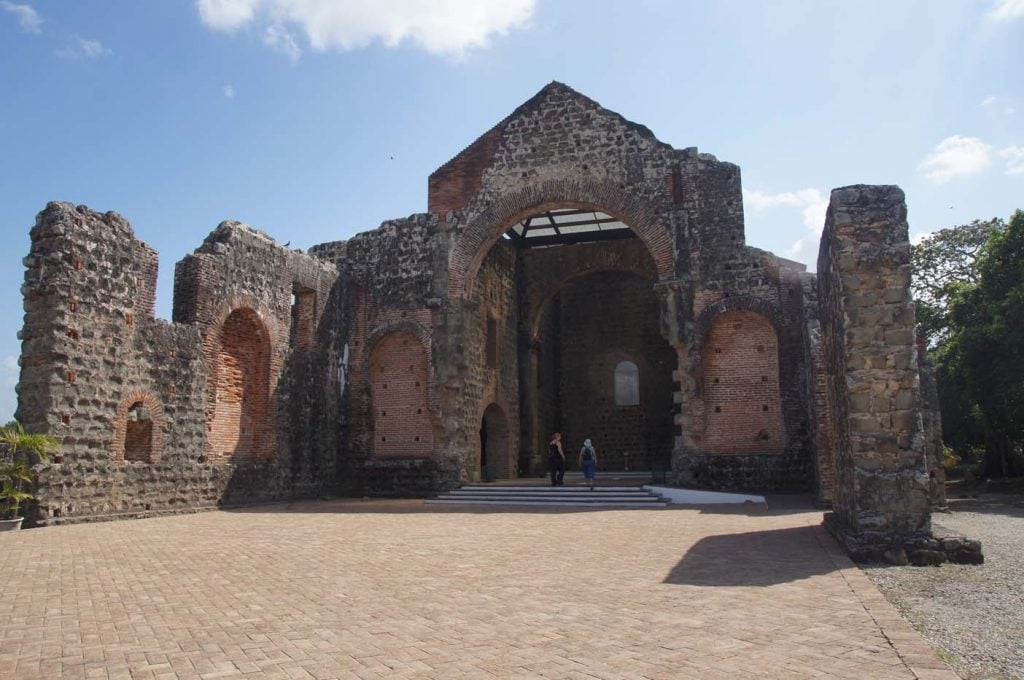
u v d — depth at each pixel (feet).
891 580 28.63
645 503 67.72
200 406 66.95
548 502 73.46
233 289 71.97
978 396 92.17
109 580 30.09
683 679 16.88
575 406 124.57
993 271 91.56
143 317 61.93
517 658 18.72
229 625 22.43
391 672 17.69
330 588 28.09
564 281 109.81
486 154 89.25
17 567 33.58
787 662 17.89
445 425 85.10
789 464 74.43
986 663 17.83
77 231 56.49
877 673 16.94
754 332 78.33
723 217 79.61
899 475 34.17
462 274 87.86
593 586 27.86
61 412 53.98
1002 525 48.37
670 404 120.47
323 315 86.53
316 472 83.20
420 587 28.17
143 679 17.38
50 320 54.13
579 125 86.28
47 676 17.72
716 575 29.58
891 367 35.55
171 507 62.90
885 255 36.70
